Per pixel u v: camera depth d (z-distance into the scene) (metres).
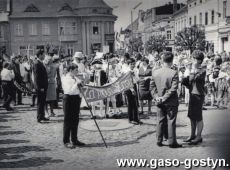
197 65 8.06
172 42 58.16
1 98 17.83
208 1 43.19
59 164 6.92
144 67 11.92
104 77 12.20
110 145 8.27
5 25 61.19
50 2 63.72
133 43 50.31
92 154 7.57
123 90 9.80
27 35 61.97
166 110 7.89
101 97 9.55
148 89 11.87
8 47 61.50
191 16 50.22
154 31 66.88
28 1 63.22
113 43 63.66
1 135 9.53
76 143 8.27
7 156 7.50
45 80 11.26
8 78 13.80
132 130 9.80
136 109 10.56
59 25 62.81
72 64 8.10
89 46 63.28
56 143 8.58
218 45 40.62
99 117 11.89
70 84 8.03
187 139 8.36
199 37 33.94
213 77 13.57
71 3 64.50
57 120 11.59
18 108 14.66
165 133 8.55
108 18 62.84
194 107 8.07
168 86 7.76
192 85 8.06
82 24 63.41
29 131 9.99
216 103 13.93
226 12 39.28
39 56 11.16
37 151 7.88
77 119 8.23
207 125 9.86
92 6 62.75
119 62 16.41
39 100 11.26
